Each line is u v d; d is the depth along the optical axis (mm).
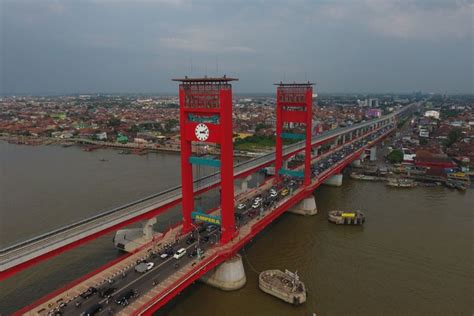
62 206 136375
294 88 132750
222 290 83688
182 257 80500
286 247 105625
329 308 76375
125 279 71688
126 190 160625
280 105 138250
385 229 118500
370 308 76375
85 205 137500
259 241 110188
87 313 59688
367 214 132875
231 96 82688
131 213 92312
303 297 77312
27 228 113875
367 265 94625
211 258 79188
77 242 78188
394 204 144500
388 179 180500
